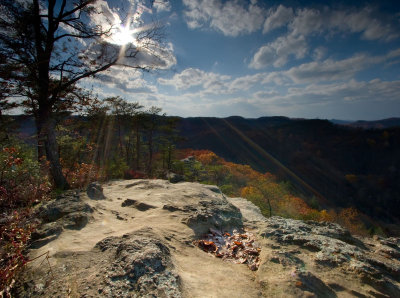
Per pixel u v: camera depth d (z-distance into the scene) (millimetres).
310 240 2572
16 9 6355
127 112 26438
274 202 27062
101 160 15656
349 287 1834
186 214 3467
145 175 18734
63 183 7277
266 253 2332
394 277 2045
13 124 7035
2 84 6184
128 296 1429
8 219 2598
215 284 1769
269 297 1678
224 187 23469
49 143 7148
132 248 1944
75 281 1657
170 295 1447
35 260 2061
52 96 7355
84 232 2850
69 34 7441
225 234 3062
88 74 7629
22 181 3867
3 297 1563
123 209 3979
